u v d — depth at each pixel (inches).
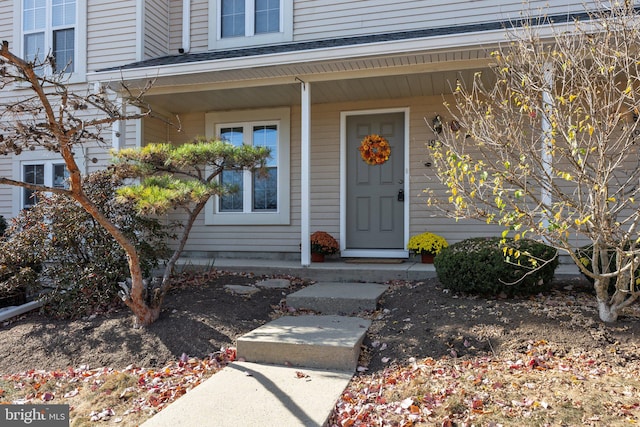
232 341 173.6
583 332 152.3
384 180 305.3
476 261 186.4
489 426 109.1
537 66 157.5
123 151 200.2
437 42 221.6
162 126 335.9
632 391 119.4
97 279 202.4
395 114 304.3
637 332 149.3
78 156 330.0
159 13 340.8
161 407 129.3
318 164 313.6
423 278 243.6
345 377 143.6
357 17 303.7
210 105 320.5
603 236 143.9
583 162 145.5
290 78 263.9
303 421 114.7
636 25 151.6
